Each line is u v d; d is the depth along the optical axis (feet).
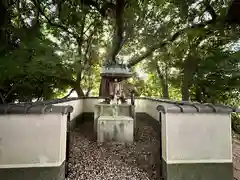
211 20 21.38
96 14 26.84
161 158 9.96
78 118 24.85
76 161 11.91
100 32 30.27
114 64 19.60
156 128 20.84
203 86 20.92
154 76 35.09
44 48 16.70
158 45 26.94
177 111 9.09
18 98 18.02
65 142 9.45
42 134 8.49
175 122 9.20
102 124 16.30
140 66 34.65
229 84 18.56
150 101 24.50
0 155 8.23
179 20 24.81
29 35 16.69
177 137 9.16
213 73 19.17
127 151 13.99
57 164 8.50
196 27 22.18
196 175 9.04
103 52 31.35
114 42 26.68
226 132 9.27
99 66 32.76
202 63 20.25
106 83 22.93
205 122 9.25
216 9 20.99
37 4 20.63
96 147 14.94
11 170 8.24
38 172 8.38
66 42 26.17
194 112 9.16
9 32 15.40
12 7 17.04
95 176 9.89
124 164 11.53
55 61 17.48
